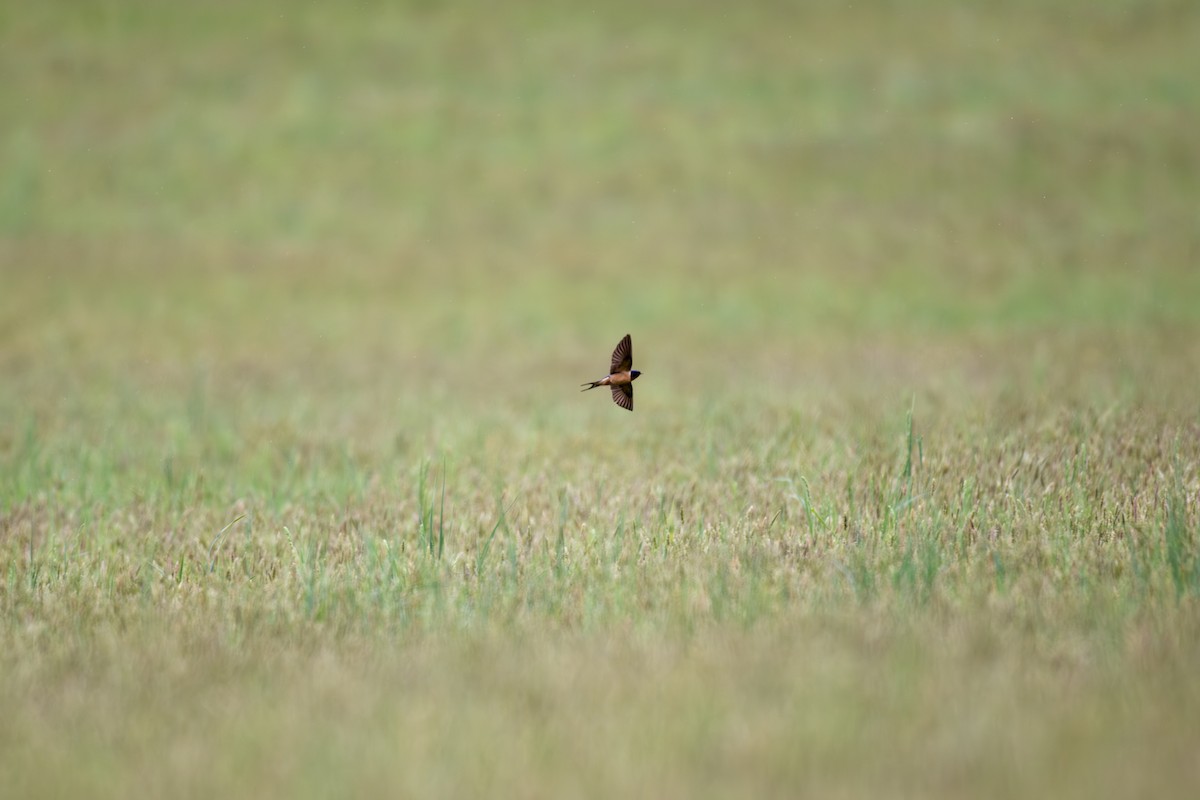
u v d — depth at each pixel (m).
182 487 52.72
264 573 39.03
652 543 39.53
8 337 108.88
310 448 61.44
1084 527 37.69
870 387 76.56
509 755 23.81
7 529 46.34
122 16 180.38
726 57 172.75
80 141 156.88
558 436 62.19
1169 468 43.31
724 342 109.81
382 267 133.62
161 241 138.62
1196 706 24.78
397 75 171.38
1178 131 151.62
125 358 102.06
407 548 41.03
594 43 177.62
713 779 22.64
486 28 180.88
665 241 137.88
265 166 153.88
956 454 47.91
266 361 102.38
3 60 170.62
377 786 22.77
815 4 184.00
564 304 124.25
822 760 23.17
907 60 169.50
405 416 73.31
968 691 25.77
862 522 40.00
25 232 139.50
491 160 155.50
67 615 35.12
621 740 24.22
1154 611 30.14
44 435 66.62
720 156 153.38
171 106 163.75
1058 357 85.56
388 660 29.69
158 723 26.33
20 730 26.30
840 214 140.88
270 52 175.12
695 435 58.28
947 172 146.75
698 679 27.00
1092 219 136.25
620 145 156.88
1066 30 175.12
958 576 34.09
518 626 32.00
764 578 34.62
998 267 127.00
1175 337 95.31
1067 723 24.12
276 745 24.73
